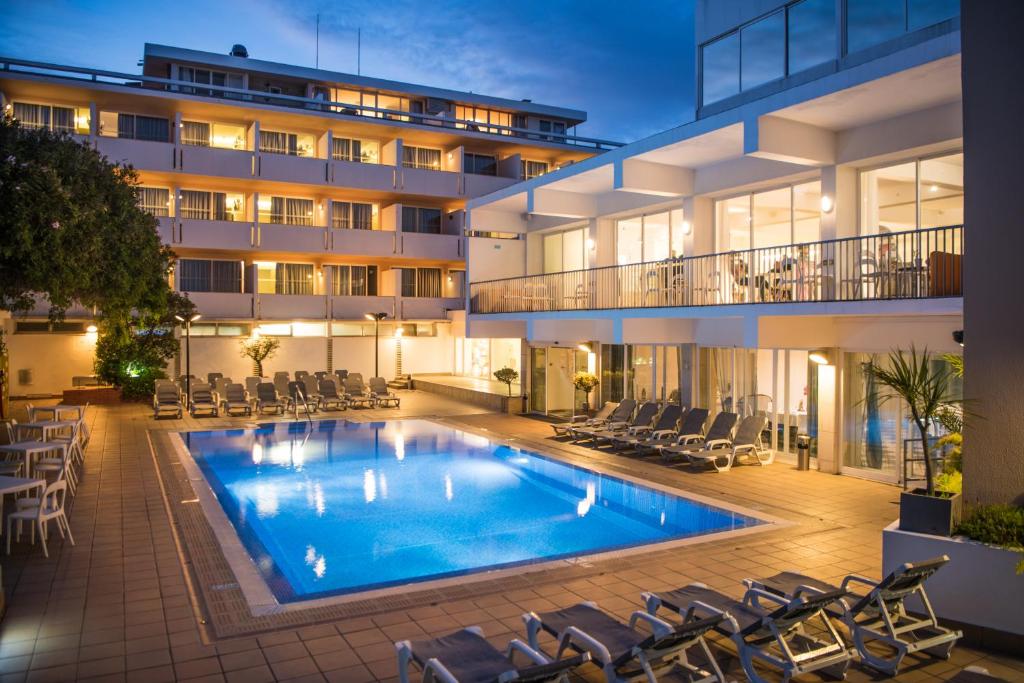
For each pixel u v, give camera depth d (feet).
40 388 94.12
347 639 22.63
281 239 103.19
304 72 113.09
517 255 83.25
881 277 40.73
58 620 23.91
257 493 45.78
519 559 32.96
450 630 23.39
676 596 22.61
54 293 40.78
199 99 98.27
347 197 112.57
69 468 43.21
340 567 31.73
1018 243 23.76
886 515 37.76
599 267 65.92
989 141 24.36
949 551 23.02
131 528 34.83
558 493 45.83
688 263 55.88
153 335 89.30
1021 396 23.65
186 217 103.86
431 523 38.99
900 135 42.34
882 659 20.98
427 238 111.75
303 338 106.32
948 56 33.19
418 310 111.45
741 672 20.98
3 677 19.93
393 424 74.33
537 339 74.43
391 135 113.39
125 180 48.91
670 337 57.98
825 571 29.25
